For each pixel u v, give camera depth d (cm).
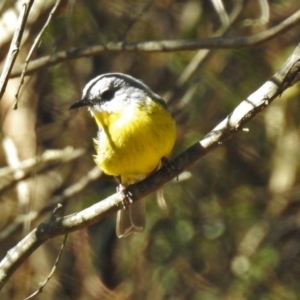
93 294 1377
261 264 1491
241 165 1597
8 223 1427
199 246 1547
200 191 1571
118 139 839
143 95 855
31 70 983
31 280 1361
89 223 747
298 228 1563
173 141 850
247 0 1228
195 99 1470
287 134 1509
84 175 1406
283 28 917
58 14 1067
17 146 1243
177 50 950
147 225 1523
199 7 1502
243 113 713
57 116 1422
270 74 1462
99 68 1546
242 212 1563
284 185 1567
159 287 1488
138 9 1462
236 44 930
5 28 1070
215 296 1484
